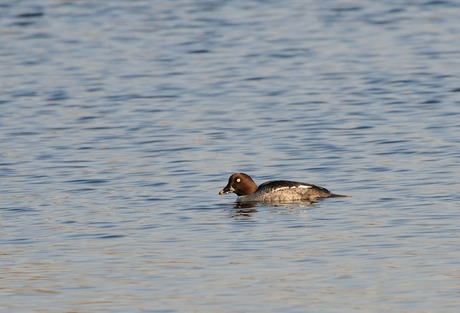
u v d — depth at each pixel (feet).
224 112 113.29
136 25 181.47
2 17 190.90
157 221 68.28
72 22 185.16
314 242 61.77
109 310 50.24
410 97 119.34
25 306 51.11
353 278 54.34
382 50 153.99
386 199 72.79
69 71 142.92
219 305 50.62
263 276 55.11
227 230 65.41
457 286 52.47
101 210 71.67
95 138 100.53
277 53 153.89
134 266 57.57
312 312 49.34
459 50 151.12
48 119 111.45
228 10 195.93
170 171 84.99
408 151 90.48
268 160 88.63
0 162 89.92
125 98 123.54
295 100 119.65
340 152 91.04
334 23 180.04
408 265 56.34
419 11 188.85
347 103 116.78
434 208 69.46
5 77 139.44
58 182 81.41
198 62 148.56
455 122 103.86
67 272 56.75
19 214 70.90
